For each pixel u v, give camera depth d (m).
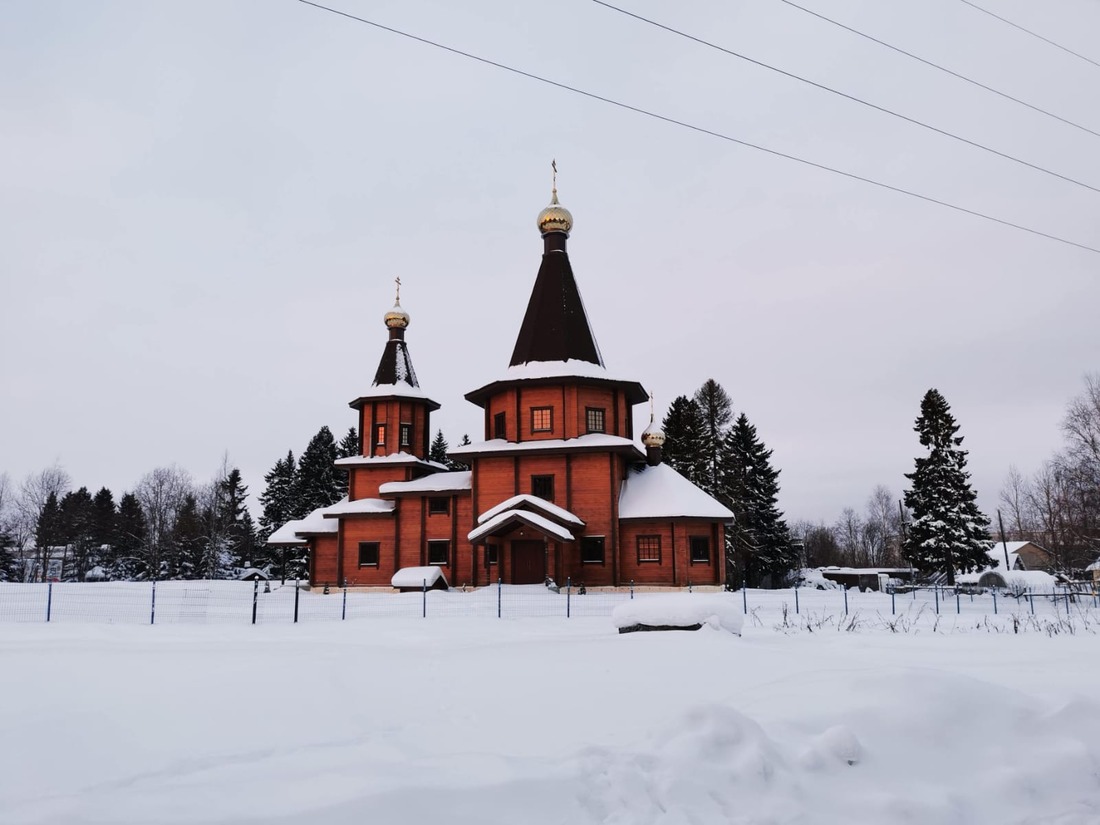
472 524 41.84
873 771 6.96
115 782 6.39
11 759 6.93
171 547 84.25
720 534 40.56
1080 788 6.90
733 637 15.62
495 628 20.42
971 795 6.75
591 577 39.47
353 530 45.38
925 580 55.62
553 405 41.66
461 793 5.91
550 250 44.75
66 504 99.62
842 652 14.85
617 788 6.22
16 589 42.34
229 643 15.94
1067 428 52.28
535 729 7.86
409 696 9.56
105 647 14.63
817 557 122.25
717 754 6.74
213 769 6.71
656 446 45.72
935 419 54.31
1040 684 10.53
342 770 6.45
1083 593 38.00
